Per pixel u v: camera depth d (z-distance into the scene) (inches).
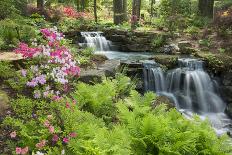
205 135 222.4
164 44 614.9
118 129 198.2
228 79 479.8
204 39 620.7
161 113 257.8
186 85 474.3
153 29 728.3
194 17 777.6
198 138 221.8
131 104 261.4
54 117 207.3
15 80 276.7
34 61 279.7
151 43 616.7
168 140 209.6
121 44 622.5
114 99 303.7
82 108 262.2
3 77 285.7
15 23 434.3
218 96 478.9
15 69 318.3
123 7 959.6
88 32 629.0
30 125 201.9
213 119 429.4
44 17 719.1
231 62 492.1
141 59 503.2
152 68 470.6
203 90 476.1
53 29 312.3
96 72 354.9
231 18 622.2
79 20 762.2
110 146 180.9
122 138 190.2
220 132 380.8
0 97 240.4
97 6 1198.3
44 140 179.8
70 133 191.2
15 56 344.5
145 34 627.2
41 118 203.8
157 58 499.8
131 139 207.0
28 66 288.4
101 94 268.8
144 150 205.6
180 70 482.9
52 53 276.4
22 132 185.0
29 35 424.5
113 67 395.9
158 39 613.3
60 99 228.4
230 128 396.5
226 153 212.1
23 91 263.0
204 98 470.3
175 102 453.4
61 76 263.9
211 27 686.5
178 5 799.1
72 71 286.2
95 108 264.4
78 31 627.8
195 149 210.7
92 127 196.4
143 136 211.0
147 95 275.9
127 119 227.1
